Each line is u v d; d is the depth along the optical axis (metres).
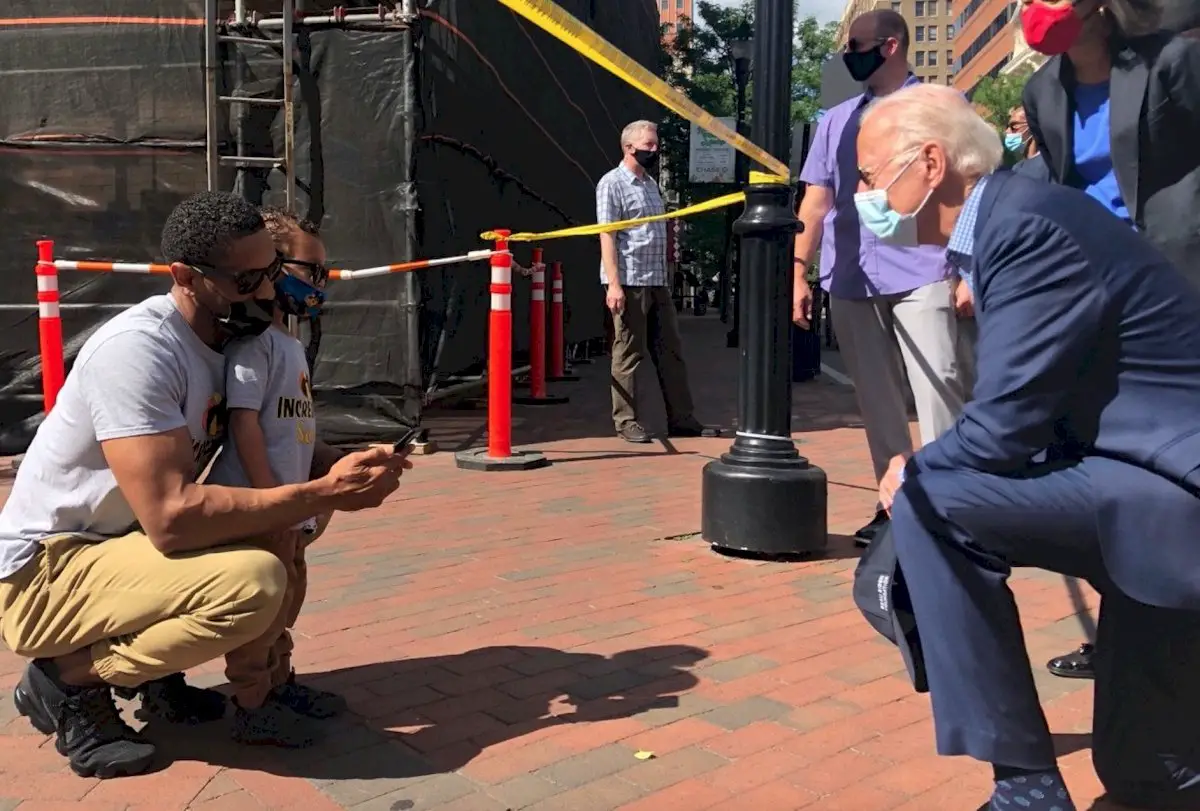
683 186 34.72
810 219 4.77
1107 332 2.13
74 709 2.64
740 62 22.61
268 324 2.71
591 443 7.68
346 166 6.79
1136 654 2.44
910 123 2.28
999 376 2.15
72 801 2.51
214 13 6.56
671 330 7.86
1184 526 2.09
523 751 2.79
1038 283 2.11
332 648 3.56
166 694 2.95
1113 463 2.18
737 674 3.32
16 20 6.72
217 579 2.47
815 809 2.49
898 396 4.65
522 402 9.97
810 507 4.58
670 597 4.10
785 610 3.94
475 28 8.35
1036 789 2.22
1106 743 2.50
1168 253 2.80
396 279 6.85
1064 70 3.02
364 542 4.89
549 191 11.66
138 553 2.54
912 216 2.31
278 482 2.80
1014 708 2.21
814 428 8.80
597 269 14.64
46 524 2.60
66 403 2.59
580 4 12.77
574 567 4.50
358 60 6.73
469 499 5.79
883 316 4.55
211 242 2.51
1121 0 2.73
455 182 7.90
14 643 2.63
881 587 2.42
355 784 2.60
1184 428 2.12
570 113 12.80
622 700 3.12
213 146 6.62
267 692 2.82
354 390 6.89
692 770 2.68
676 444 7.66
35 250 6.84
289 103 6.68
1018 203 2.16
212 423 2.72
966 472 2.24
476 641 3.62
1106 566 2.17
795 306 4.83
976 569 2.24
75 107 6.76
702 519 4.76
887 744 2.83
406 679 3.28
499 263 6.53
